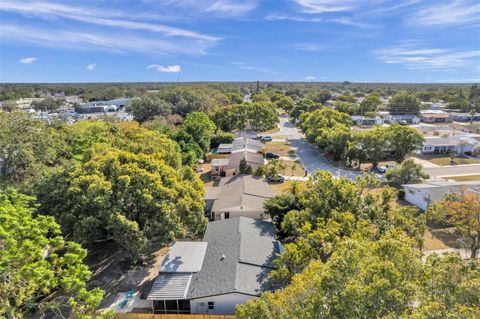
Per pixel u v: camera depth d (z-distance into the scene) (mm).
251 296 19031
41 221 16859
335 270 10828
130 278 23484
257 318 12344
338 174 47406
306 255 18766
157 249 27125
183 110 90125
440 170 48156
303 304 11352
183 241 27625
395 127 52781
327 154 59312
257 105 80250
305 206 25906
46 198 24094
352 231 20812
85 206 21734
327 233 20078
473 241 24594
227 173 46406
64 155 37000
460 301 9250
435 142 59344
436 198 32844
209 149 62031
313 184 27719
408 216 23469
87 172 23188
